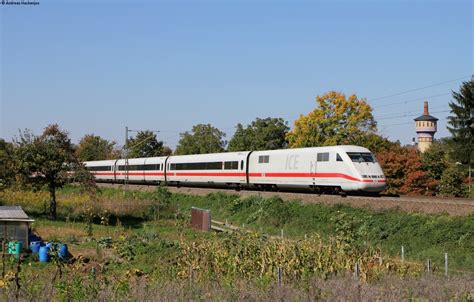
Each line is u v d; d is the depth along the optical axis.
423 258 26.62
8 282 16.88
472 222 27.83
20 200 48.91
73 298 15.50
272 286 17.22
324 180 37.53
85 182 45.22
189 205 51.66
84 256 27.25
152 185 66.06
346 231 22.77
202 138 100.88
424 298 17.02
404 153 52.28
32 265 24.41
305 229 35.41
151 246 28.70
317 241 22.89
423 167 54.06
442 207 30.09
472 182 57.03
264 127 80.25
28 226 28.59
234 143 81.75
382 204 33.41
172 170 59.84
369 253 22.22
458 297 16.89
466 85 61.28
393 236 30.03
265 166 44.12
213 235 26.28
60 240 32.78
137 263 25.47
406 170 49.84
